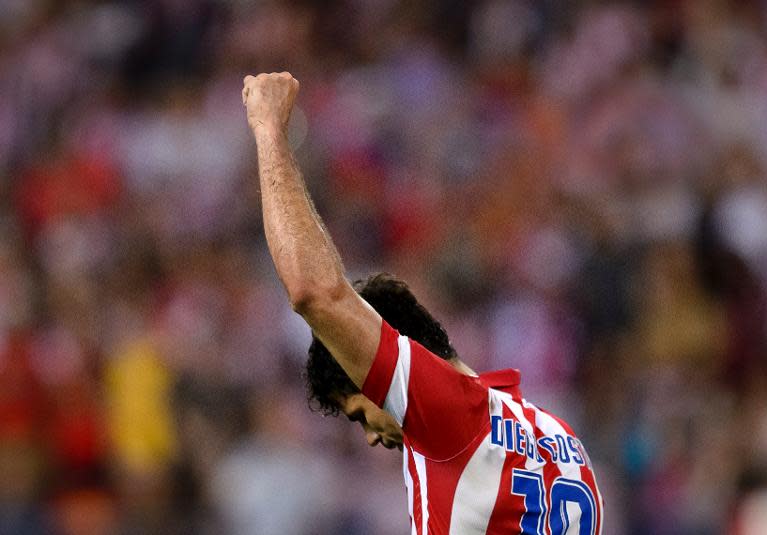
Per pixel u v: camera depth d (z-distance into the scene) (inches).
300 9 2311.8
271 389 1638.8
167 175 2087.8
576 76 2023.9
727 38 2042.3
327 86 2155.5
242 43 2282.2
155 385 1572.3
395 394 510.9
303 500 1480.1
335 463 1509.6
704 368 1546.5
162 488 1512.1
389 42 2239.2
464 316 1647.4
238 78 2229.3
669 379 1517.0
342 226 1850.4
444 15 2252.7
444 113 2043.6
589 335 1593.3
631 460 1441.9
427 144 1987.0
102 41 2379.4
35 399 1558.8
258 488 1481.3
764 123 1929.1
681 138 1875.0
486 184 1889.8
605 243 1664.6
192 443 1546.5
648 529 1382.9
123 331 1723.7
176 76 2313.0
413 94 2097.7
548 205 1809.8
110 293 1824.6
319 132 2015.3
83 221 2016.5
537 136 1937.7
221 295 1800.0
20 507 1483.8
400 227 1849.2
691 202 1739.7
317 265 508.1
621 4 2102.6
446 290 1675.7
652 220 1738.4
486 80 2111.2
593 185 1811.0
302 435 1531.7
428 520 521.0
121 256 1898.4
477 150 1959.9
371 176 1945.1
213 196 2001.7
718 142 1881.2
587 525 535.5
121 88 2324.1
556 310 1611.7
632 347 1576.0
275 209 516.4
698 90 1969.7
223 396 1589.6
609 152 1861.5
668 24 2060.8
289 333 1681.8
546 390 1560.0
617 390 1542.8
